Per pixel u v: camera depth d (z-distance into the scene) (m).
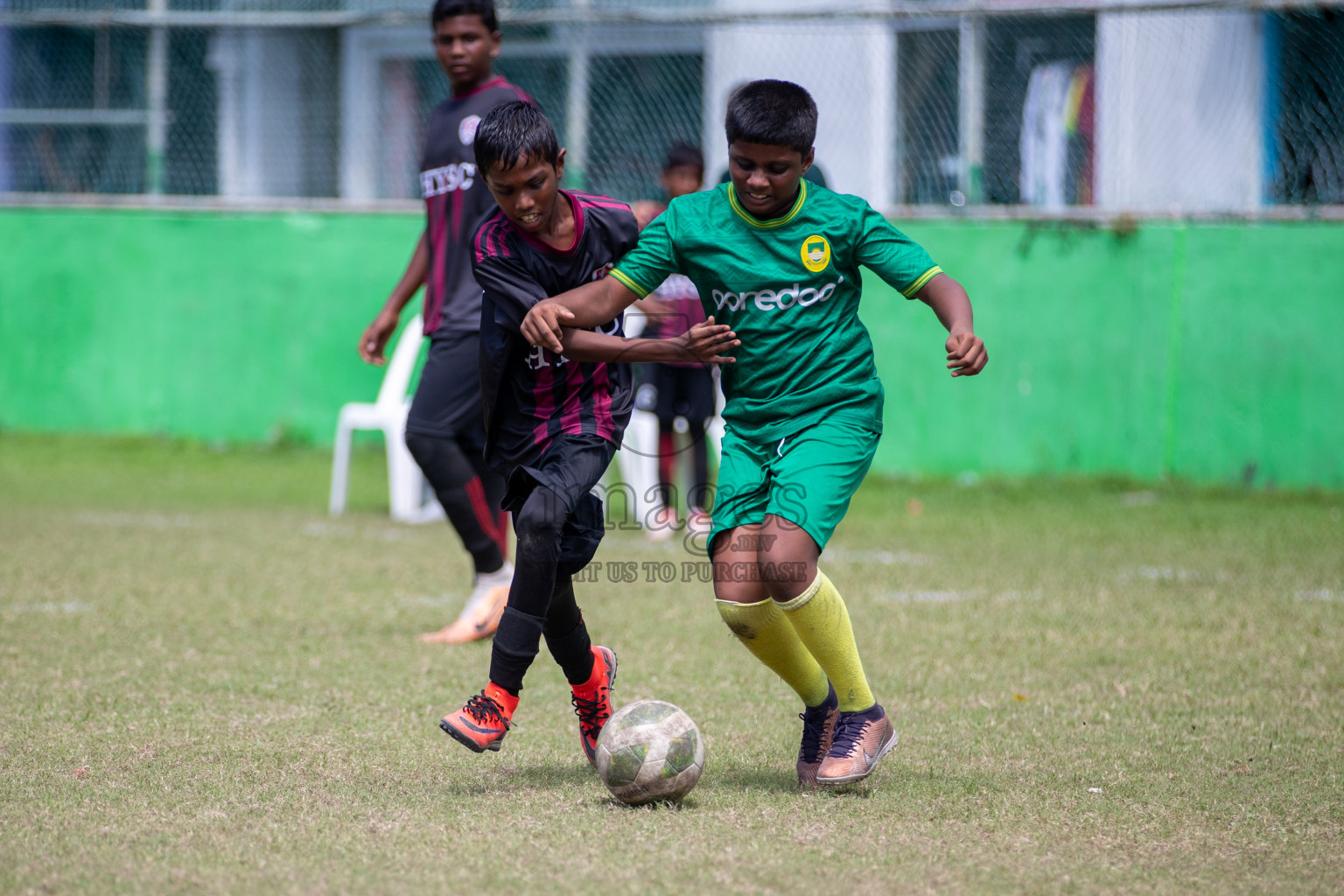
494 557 18.95
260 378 42.19
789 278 11.75
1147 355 35.44
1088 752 13.27
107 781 11.96
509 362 12.37
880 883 9.59
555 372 12.37
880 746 12.04
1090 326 35.75
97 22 41.84
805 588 11.53
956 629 19.30
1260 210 34.69
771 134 11.18
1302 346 34.31
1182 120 35.47
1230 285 34.72
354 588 22.56
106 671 16.34
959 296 11.52
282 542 27.09
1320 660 17.42
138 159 43.62
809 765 12.28
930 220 36.75
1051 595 21.88
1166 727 14.22
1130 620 19.89
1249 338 34.69
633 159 40.09
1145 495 34.12
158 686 15.66
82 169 43.94
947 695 15.66
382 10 42.94
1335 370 34.12
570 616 12.30
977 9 35.75
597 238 12.28
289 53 43.03
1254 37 34.69
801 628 11.73
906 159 37.84
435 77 42.91
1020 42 36.47
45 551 25.19
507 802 11.56
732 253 11.83
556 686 16.25
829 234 11.75
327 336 41.66
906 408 37.06
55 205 42.75
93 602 20.70
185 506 32.09
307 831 10.66
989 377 36.47
